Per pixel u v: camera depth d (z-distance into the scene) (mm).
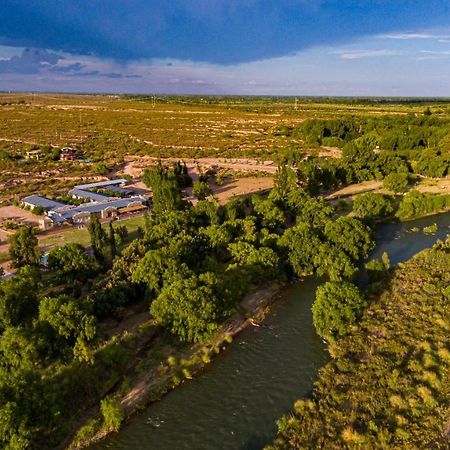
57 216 117125
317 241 89562
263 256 83375
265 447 48969
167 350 65375
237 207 113562
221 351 67062
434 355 61625
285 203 120875
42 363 58875
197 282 69000
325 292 70188
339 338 67375
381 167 171250
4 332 59250
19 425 45844
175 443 51031
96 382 57812
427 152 185375
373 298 77938
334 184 157000
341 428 50688
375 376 58438
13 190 152375
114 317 71375
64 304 61969
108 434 52375
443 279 83438
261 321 74938
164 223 99188
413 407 52531
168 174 152500
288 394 57719
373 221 115562
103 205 127688
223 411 55438
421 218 128500
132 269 78625
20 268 81062
